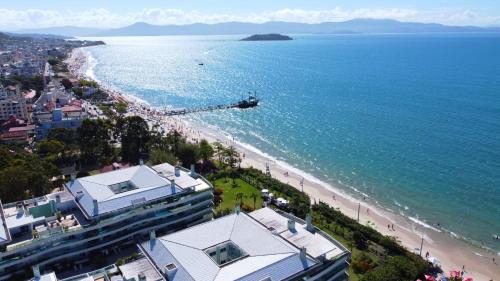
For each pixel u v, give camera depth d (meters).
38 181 133.88
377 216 141.75
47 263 98.50
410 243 124.56
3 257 92.12
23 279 94.56
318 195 157.88
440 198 153.25
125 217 106.62
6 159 150.00
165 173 126.75
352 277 103.38
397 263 100.81
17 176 127.81
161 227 114.69
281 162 194.12
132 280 75.44
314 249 86.50
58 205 107.50
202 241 87.75
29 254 94.94
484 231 132.25
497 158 185.00
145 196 110.75
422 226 135.38
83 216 106.19
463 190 157.75
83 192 111.50
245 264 79.62
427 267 104.81
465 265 114.56
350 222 129.25
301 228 94.88
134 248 110.94
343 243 119.62
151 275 77.94
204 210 122.00
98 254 105.62
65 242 99.50
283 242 86.56
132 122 190.00
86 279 78.06
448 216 141.25
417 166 180.88
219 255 87.06
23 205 107.25
